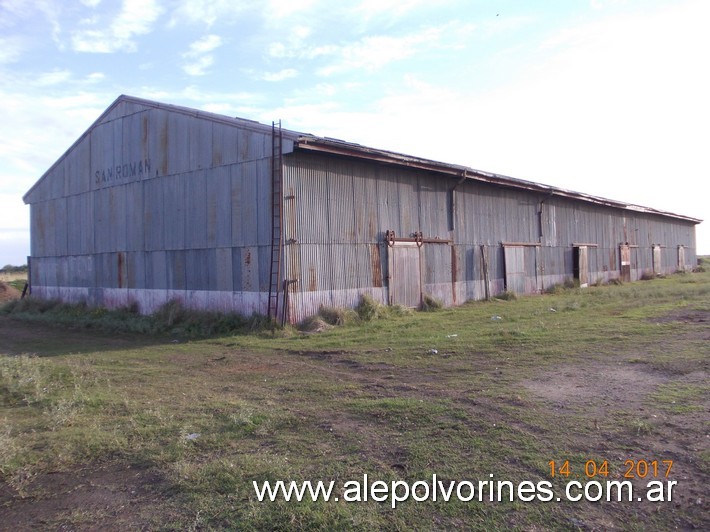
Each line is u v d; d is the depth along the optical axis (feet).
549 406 23.63
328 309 55.36
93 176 77.30
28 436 22.91
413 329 50.75
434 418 22.67
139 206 69.56
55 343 51.47
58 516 16.28
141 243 69.21
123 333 57.93
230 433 22.12
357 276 59.98
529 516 14.84
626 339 39.52
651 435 19.79
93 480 18.65
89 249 77.97
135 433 22.65
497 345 39.73
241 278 56.44
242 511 15.69
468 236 78.23
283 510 15.55
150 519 15.71
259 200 54.75
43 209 87.56
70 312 74.54
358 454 19.33
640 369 29.99
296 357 39.68
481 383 28.37
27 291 94.27
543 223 97.09
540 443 19.44
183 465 18.67
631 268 130.82
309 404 26.08
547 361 33.30
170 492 17.29
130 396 28.91
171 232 64.90
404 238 66.49
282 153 52.49
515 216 89.30
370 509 15.51
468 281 77.61
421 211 69.72
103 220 75.51
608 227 121.29
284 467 18.33
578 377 28.76
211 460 19.43
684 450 18.40
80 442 21.77
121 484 18.21
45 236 87.10
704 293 74.95
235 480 17.54
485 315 60.70
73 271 81.05
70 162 81.87
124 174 71.87
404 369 33.35
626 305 64.59
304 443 20.68
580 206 110.11
